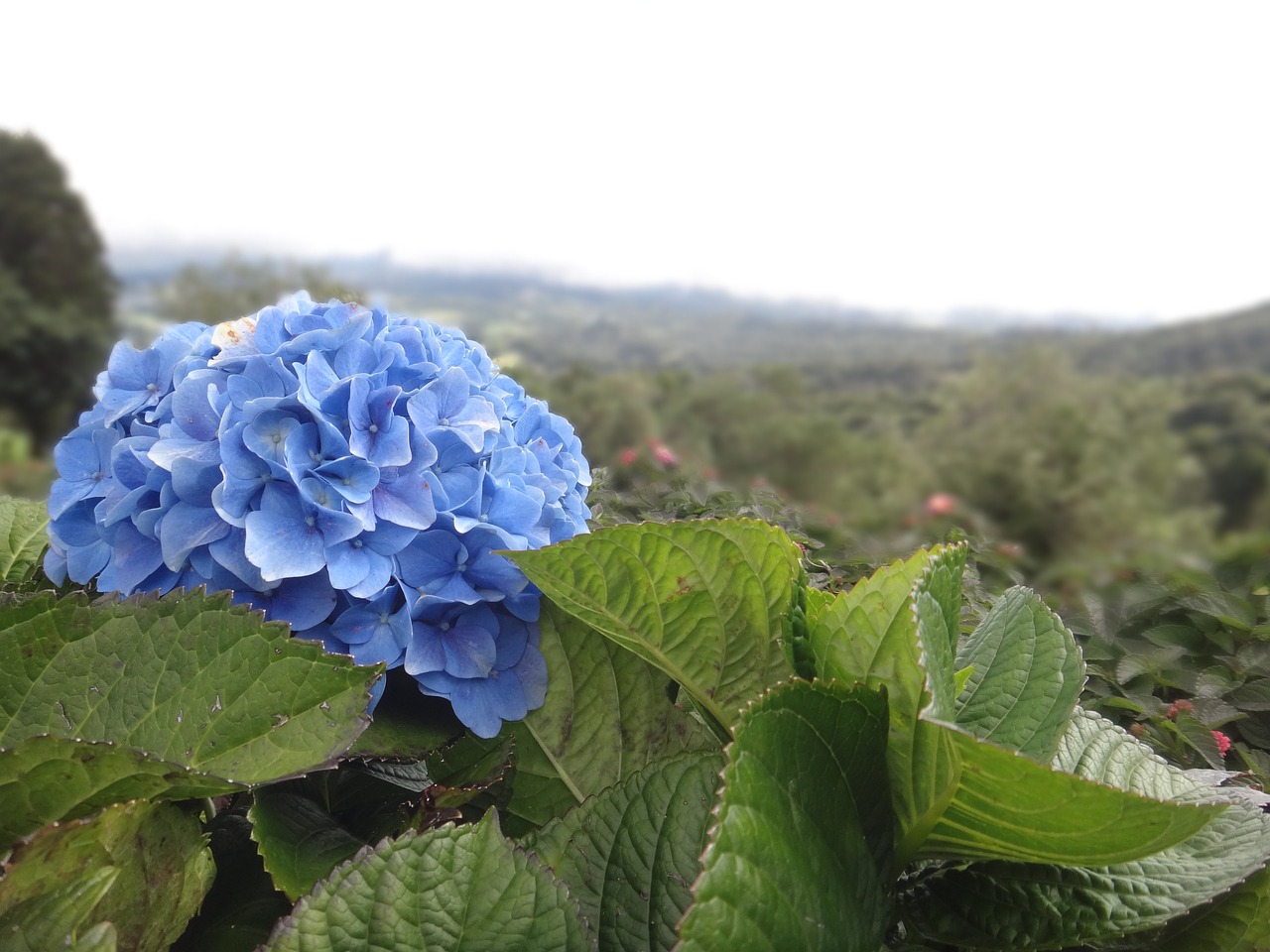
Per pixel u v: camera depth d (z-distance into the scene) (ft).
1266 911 0.97
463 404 1.28
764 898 0.76
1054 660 1.05
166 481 1.15
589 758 1.26
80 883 0.79
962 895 0.99
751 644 1.12
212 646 0.98
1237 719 1.69
